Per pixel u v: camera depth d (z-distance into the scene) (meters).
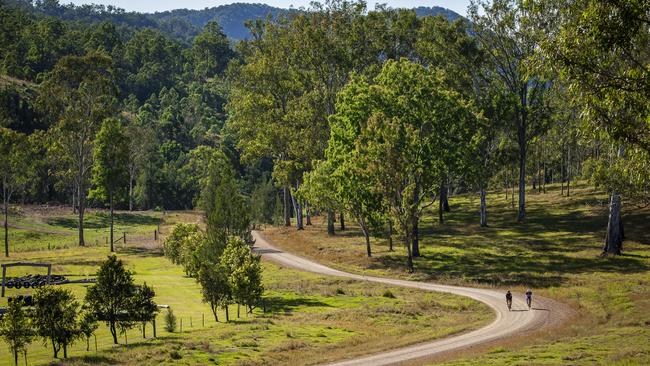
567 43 22.73
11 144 90.81
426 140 72.38
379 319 49.72
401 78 76.81
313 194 85.38
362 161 71.62
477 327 46.06
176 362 34.88
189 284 66.38
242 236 66.06
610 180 39.41
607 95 22.12
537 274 63.09
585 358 30.97
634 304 48.53
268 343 40.69
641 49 24.34
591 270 62.03
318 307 55.44
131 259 85.12
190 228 79.69
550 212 95.38
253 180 192.50
